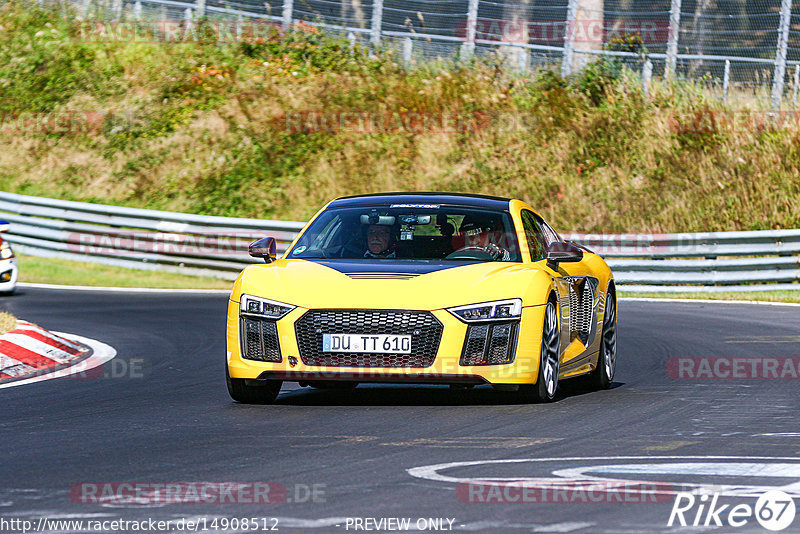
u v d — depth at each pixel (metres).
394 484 16.62
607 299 30.09
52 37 97.94
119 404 25.84
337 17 97.00
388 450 19.55
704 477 17.19
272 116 90.00
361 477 17.17
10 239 72.50
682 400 26.45
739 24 86.94
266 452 19.45
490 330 24.09
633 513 14.80
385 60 94.38
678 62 88.62
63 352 35.03
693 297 62.69
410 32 94.75
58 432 21.86
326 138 88.00
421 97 90.94
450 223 27.28
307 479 17.05
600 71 89.88
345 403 25.73
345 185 83.94
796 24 85.50
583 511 14.91
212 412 24.47
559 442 20.39
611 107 87.50
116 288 61.47
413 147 87.19
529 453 19.25
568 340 26.98
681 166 81.88
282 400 26.42
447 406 25.14
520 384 24.53
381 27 95.56
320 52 95.94
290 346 24.12
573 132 86.62
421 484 16.61
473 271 25.00
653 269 63.59
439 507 15.13
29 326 34.84
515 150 86.00
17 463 18.56
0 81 94.12
